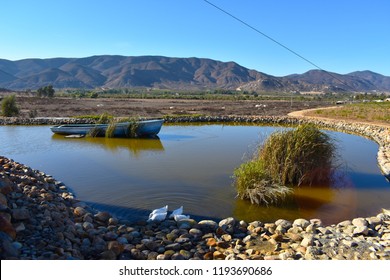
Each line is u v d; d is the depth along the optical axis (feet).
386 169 33.30
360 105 134.62
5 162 29.37
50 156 40.70
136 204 24.36
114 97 223.30
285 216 22.74
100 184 29.19
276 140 29.40
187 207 23.86
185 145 49.03
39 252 14.24
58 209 20.25
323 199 25.96
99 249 15.78
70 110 103.45
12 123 71.36
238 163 37.32
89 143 50.08
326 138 30.53
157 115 90.99
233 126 74.64
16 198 19.99
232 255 15.53
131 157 40.47
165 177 31.50
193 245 17.29
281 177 28.55
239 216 22.53
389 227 19.44
